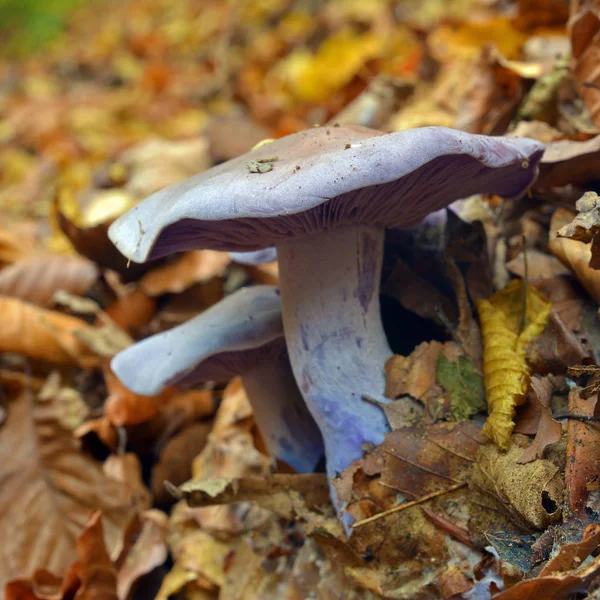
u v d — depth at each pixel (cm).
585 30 23
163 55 96
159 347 23
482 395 20
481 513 18
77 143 70
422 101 36
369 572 19
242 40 82
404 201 19
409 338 23
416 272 23
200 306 33
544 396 19
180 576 25
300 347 20
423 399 20
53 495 27
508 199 24
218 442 28
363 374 20
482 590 18
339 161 16
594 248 18
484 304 21
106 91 93
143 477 30
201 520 25
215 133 42
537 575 17
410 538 19
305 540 22
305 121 55
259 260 25
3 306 31
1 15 129
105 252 33
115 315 34
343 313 20
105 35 114
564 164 22
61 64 112
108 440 29
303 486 21
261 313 22
